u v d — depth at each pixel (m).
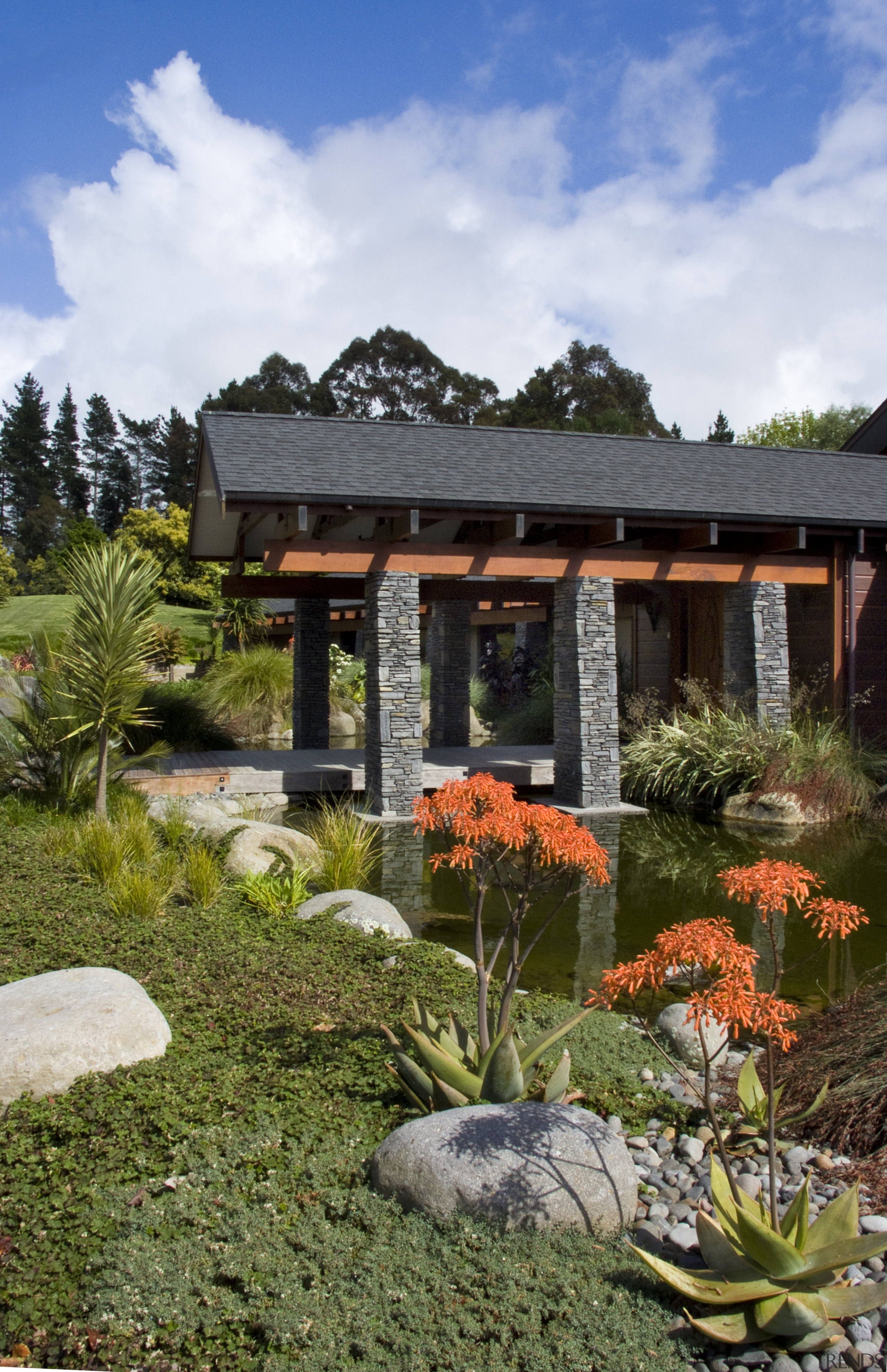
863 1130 3.76
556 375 51.72
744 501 13.41
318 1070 4.12
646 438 15.88
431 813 3.63
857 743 14.09
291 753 16.41
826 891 8.56
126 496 71.81
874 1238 2.61
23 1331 2.59
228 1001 5.00
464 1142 3.16
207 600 41.91
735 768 13.07
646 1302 2.70
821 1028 4.77
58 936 5.95
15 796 10.23
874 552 14.78
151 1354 2.49
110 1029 4.15
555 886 8.83
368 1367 2.39
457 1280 2.74
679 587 17.22
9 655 27.83
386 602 12.49
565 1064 3.76
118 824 8.95
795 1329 2.51
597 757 13.12
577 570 13.12
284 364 56.12
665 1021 4.95
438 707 19.59
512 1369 2.39
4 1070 3.91
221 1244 2.91
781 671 14.13
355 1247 2.91
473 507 12.02
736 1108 4.12
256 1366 2.44
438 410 53.69
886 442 18.19
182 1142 3.50
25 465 70.06
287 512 11.84
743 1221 2.56
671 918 7.76
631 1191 3.19
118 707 9.77
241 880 7.74
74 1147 3.48
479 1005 3.76
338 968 5.61
